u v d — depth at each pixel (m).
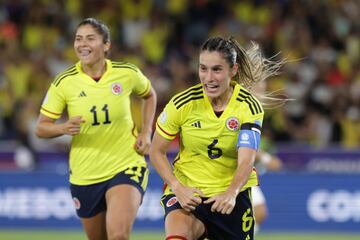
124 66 23.41
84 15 55.09
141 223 39.19
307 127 47.94
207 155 19.58
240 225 20.09
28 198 39.66
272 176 39.69
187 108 19.30
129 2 55.59
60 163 43.78
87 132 22.95
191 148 19.64
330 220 39.41
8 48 52.22
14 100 48.72
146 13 55.47
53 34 53.75
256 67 20.34
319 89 50.22
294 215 39.56
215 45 18.73
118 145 23.08
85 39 22.72
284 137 46.81
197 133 19.41
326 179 39.59
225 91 19.30
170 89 47.81
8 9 54.78
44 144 44.78
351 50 54.34
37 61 50.69
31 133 44.69
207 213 19.69
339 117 48.06
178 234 18.97
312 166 43.78
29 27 54.16
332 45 54.12
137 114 45.66
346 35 55.12
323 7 55.50
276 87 49.16
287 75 50.88
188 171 19.83
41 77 50.19
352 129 48.19
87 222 23.80
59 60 51.72
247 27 54.12
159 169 19.52
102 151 23.00
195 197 18.91
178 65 49.53
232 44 19.06
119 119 23.06
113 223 22.05
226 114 19.30
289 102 49.19
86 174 23.11
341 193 39.50
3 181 39.81
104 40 22.95
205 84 18.86
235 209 19.94
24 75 50.72
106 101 22.89
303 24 54.50
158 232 38.53
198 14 55.03
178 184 19.16
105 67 23.25
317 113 49.12
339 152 43.75
